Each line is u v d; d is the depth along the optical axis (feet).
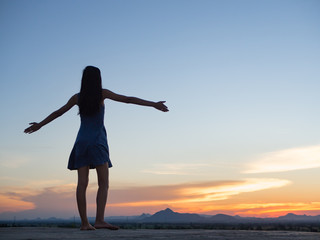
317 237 8.46
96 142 11.55
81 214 11.28
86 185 11.57
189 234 9.04
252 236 8.59
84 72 11.76
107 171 11.83
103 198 11.64
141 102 11.96
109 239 7.21
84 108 11.59
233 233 9.64
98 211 11.63
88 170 11.68
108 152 12.03
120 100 11.80
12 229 11.07
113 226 11.49
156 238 7.63
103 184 11.73
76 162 11.54
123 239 7.28
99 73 11.85
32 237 7.54
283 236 8.71
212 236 8.45
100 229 11.44
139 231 10.45
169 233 9.36
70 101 12.16
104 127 12.07
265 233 9.79
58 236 7.89
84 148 11.48
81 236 7.92
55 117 12.35
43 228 11.87
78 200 11.32
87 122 11.69
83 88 11.65
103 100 11.94
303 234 9.46
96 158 11.51
